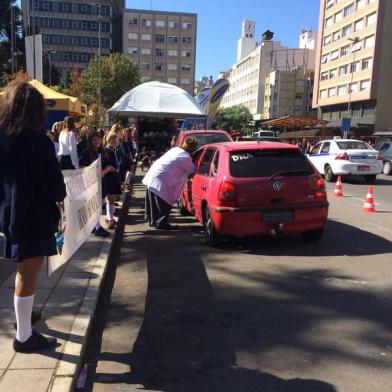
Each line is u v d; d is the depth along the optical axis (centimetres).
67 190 438
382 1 5956
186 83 11550
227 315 461
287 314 463
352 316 458
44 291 479
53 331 384
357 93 6481
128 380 339
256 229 684
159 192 824
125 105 1507
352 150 1781
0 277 506
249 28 14188
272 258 666
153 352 384
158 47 11388
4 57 5722
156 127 2195
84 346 372
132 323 443
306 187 698
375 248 722
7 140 312
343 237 798
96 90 6356
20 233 313
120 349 389
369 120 6238
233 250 711
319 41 7781
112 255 686
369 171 1761
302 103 9694
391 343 399
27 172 312
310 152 2027
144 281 567
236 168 689
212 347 393
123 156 1252
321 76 7769
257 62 10700
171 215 1011
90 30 11781
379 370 353
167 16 11356
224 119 10344
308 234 748
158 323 443
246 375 346
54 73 8112
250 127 9806
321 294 520
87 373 349
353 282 561
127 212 1052
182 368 357
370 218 991
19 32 6831
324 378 341
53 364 329
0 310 416
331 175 1811
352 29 6638
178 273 598
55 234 358
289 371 352
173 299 506
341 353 380
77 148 829
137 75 6850
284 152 719
